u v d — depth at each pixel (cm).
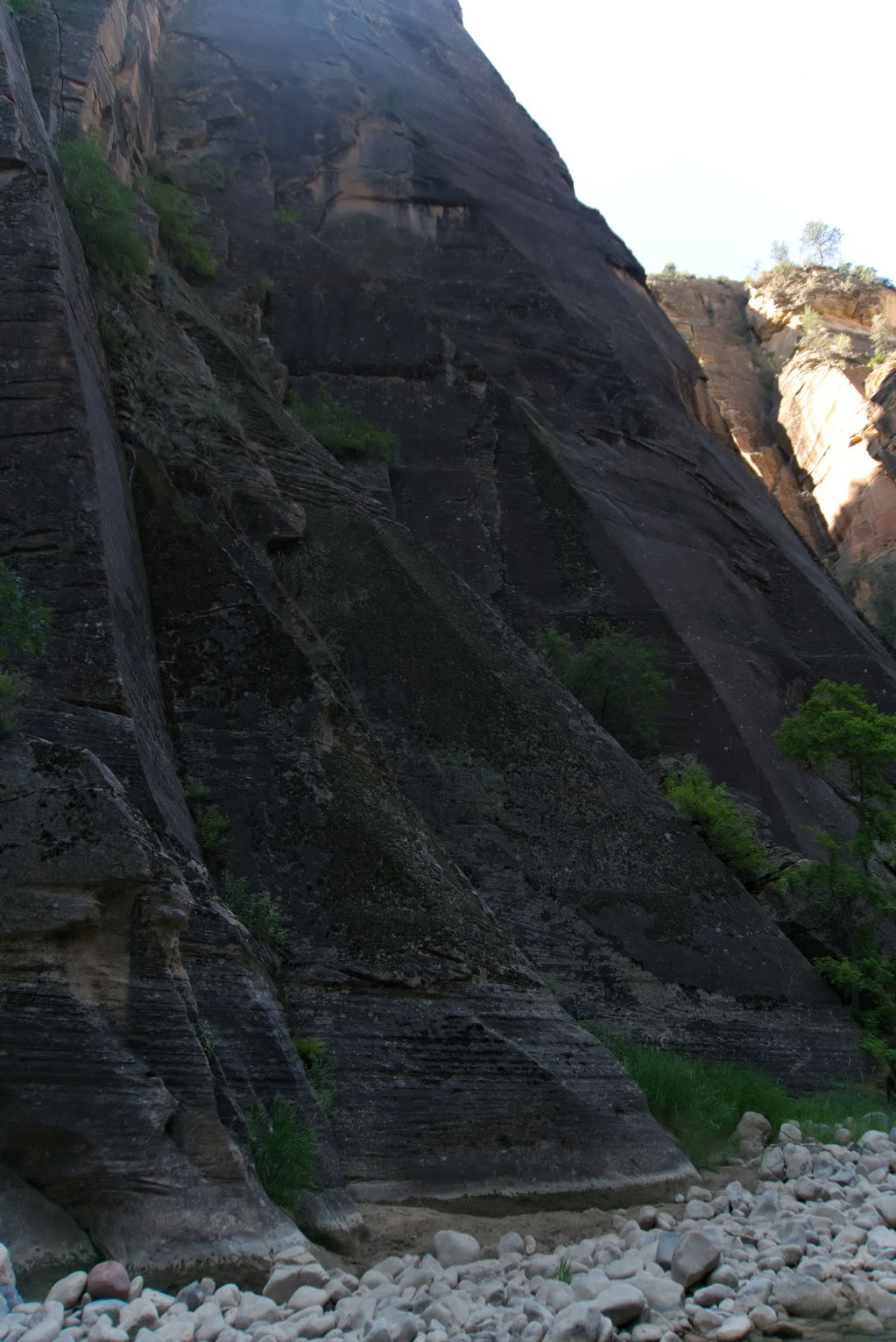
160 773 1061
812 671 2542
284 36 3147
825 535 4138
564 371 2827
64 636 1052
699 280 5684
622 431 2789
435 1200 938
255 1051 892
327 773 1173
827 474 4241
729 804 1789
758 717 2228
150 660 1175
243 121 2877
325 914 1085
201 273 2405
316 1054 984
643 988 1468
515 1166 987
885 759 1838
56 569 1088
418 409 2475
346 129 2992
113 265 1603
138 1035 776
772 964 1577
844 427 4244
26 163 1298
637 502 2589
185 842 1019
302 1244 775
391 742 1501
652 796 1653
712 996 1506
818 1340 716
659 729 2153
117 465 1292
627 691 2069
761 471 4425
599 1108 1062
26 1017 749
